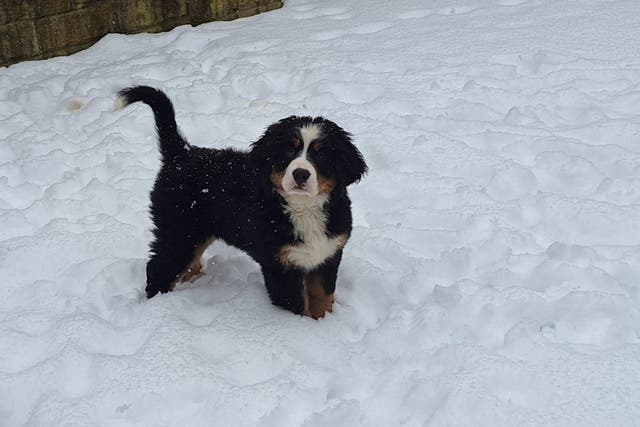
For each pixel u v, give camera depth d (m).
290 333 1.95
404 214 2.42
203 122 2.98
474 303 2.00
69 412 1.73
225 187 2.07
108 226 2.41
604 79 3.09
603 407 1.67
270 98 3.15
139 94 2.14
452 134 2.81
